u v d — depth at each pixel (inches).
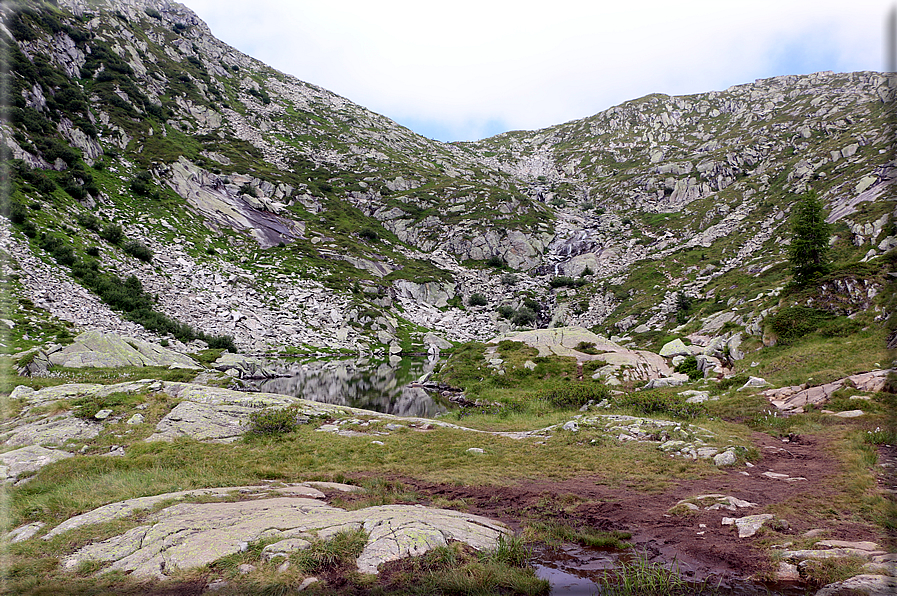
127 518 340.8
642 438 630.5
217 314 2380.7
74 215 2303.2
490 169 6609.3
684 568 283.7
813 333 1110.4
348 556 278.2
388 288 3408.0
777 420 712.4
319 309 2854.3
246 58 7239.2
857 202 2288.4
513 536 332.2
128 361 1330.0
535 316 3390.7
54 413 700.7
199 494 398.3
